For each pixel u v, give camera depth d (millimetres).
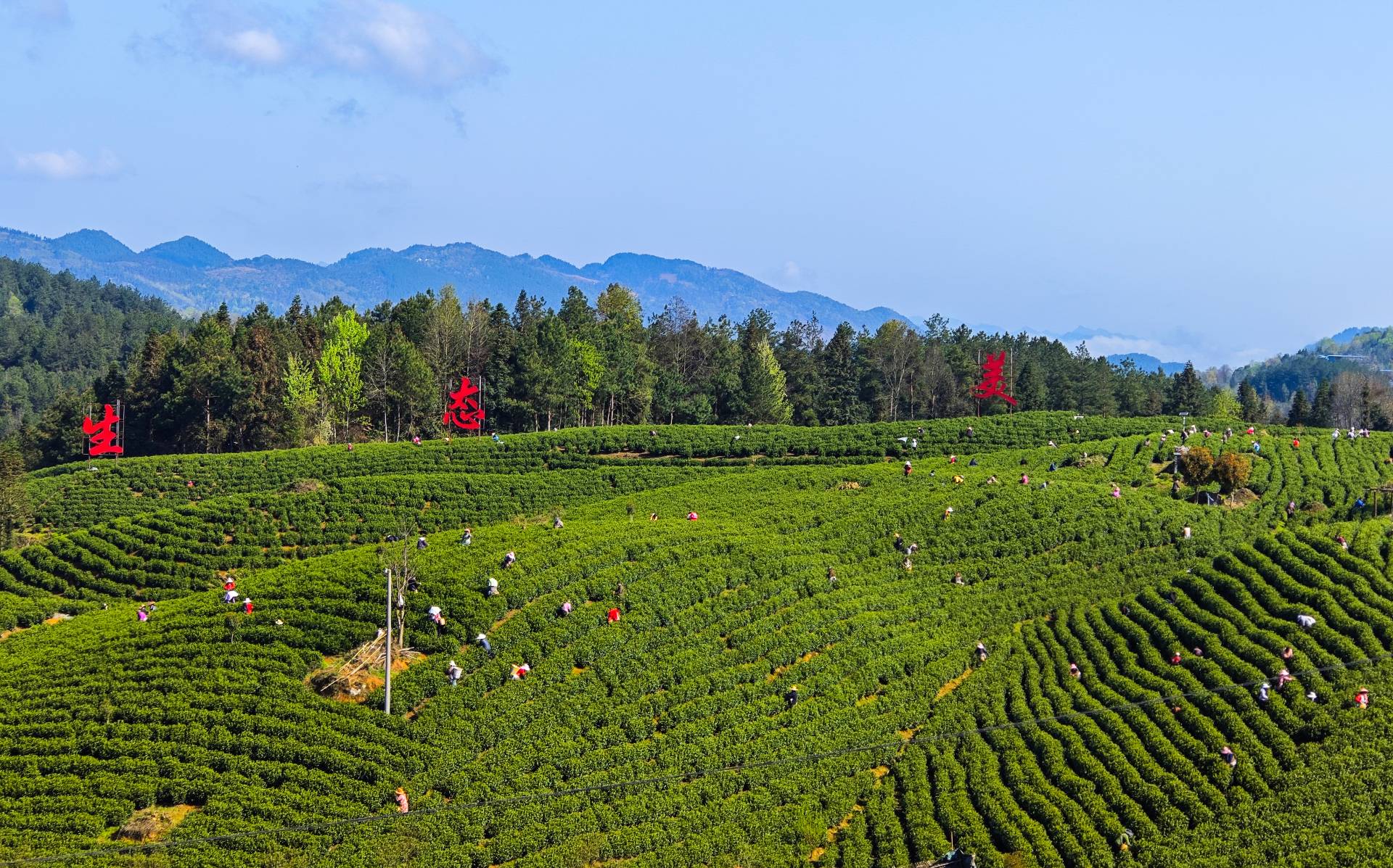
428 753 49281
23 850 42875
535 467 106812
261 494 91375
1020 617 69750
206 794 46469
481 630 56969
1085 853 46906
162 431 144250
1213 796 48219
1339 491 84062
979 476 89625
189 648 54562
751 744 54562
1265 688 53969
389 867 43969
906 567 73000
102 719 50125
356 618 56938
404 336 148875
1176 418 117562
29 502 96500
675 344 182750
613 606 61438
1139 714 55375
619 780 50750
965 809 51188
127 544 82188
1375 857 42812
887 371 169625
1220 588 66938
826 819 51500
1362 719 50781
